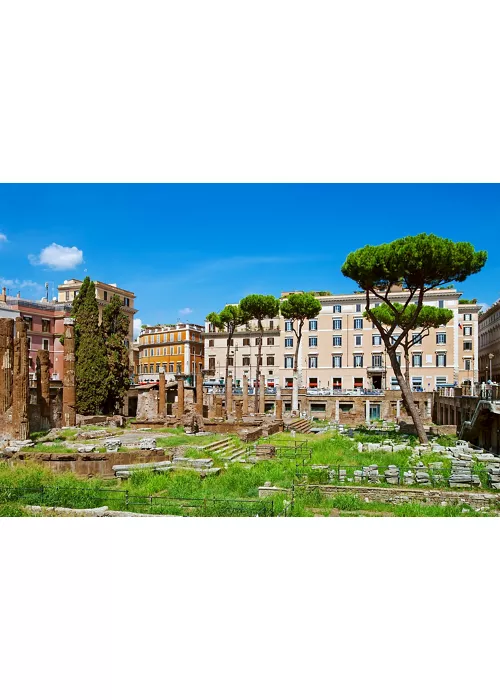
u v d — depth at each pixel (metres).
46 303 74.50
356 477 22.36
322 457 28.09
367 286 37.44
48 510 17.58
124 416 53.12
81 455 25.30
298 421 54.50
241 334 96.88
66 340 39.62
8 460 25.56
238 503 18.52
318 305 67.44
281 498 19.75
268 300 67.31
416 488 20.91
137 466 24.69
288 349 85.62
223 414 57.88
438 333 76.75
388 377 79.00
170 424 45.09
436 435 41.28
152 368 110.81
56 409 40.72
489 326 85.31
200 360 109.25
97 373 51.06
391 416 67.25
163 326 111.50
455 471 21.80
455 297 76.19
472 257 33.62
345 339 81.94
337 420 61.50
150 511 18.03
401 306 63.31
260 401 63.69
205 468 25.25
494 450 32.88
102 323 53.72
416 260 33.28
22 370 30.31
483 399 33.78
